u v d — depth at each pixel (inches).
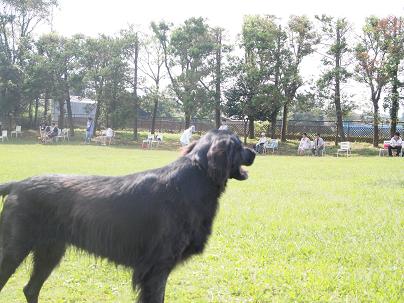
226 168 178.4
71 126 1748.3
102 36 1652.3
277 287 225.5
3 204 190.2
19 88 1695.4
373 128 1647.4
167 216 174.9
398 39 1419.8
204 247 184.2
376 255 273.1
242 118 1658.5
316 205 434.3
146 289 175.8
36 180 189.8
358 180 649.0
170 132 1974.7
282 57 1595.7
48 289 225.9
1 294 219.5
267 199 465.4
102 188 184.9
